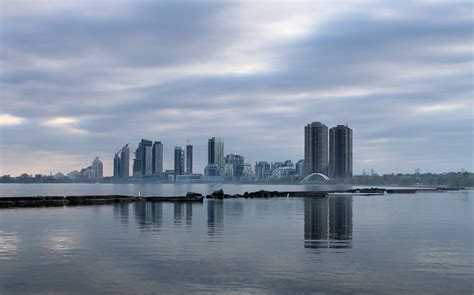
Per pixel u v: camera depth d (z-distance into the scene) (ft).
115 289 80.43
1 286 81.97
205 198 471.62
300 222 198.80
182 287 81.82
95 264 100.12
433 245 129.70
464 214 254.47
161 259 106.01
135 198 404.57
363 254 113.91
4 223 189.06
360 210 286.46
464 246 127.95
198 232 157.99
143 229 167.22
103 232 156.97
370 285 83.82
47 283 84.07
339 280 87.25
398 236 149.69
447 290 81.00
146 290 79.82
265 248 122.62
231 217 225.15
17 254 112.06
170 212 260.62
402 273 93.20
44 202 344.49
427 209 303.07
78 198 371.15
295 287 82.07
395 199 485.15
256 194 524.52
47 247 122.93
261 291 79.36
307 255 111.96
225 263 101.71
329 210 283.38
